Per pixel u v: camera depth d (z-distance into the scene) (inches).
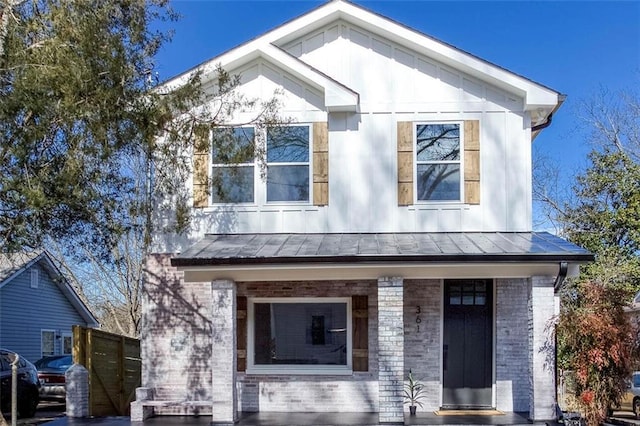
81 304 1107.9
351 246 427.2
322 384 469.1
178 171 473.7
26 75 345.4
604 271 869.2
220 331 420.2
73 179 365.7
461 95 486.3
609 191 970.1
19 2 390.9
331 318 479.8
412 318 473.7
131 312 879.1
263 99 490.9
